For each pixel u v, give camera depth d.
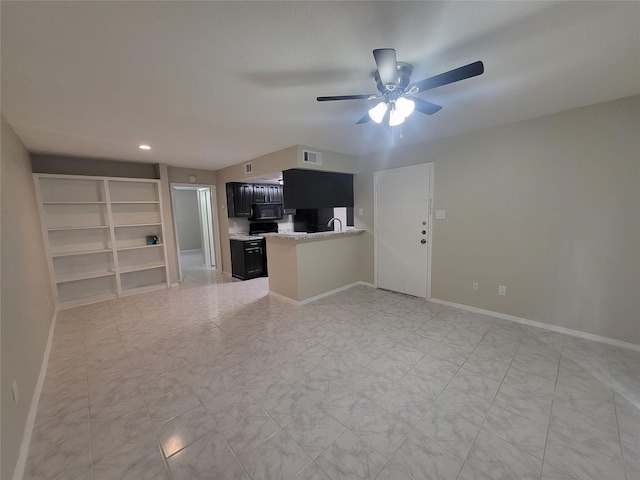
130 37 1.43
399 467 1.46
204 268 6.79
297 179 4.02
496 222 3.24
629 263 2.51
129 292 4.60
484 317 3.35
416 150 3.88
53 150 3.68
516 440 1.61
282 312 3.68
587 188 2.65
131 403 1.98
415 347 2.68
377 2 1.23
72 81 1.87
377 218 4.50
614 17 1.36
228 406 1.94
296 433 1.70
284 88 2.06
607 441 1.59
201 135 3.22
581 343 2.67
